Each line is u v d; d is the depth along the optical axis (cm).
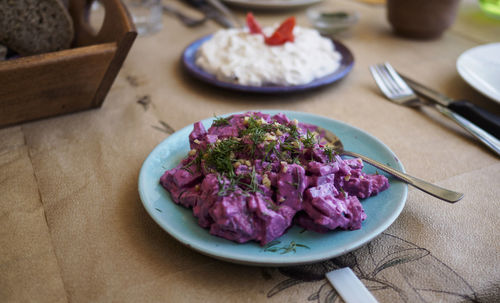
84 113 39
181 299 23
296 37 47
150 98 42
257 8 66
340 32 59
